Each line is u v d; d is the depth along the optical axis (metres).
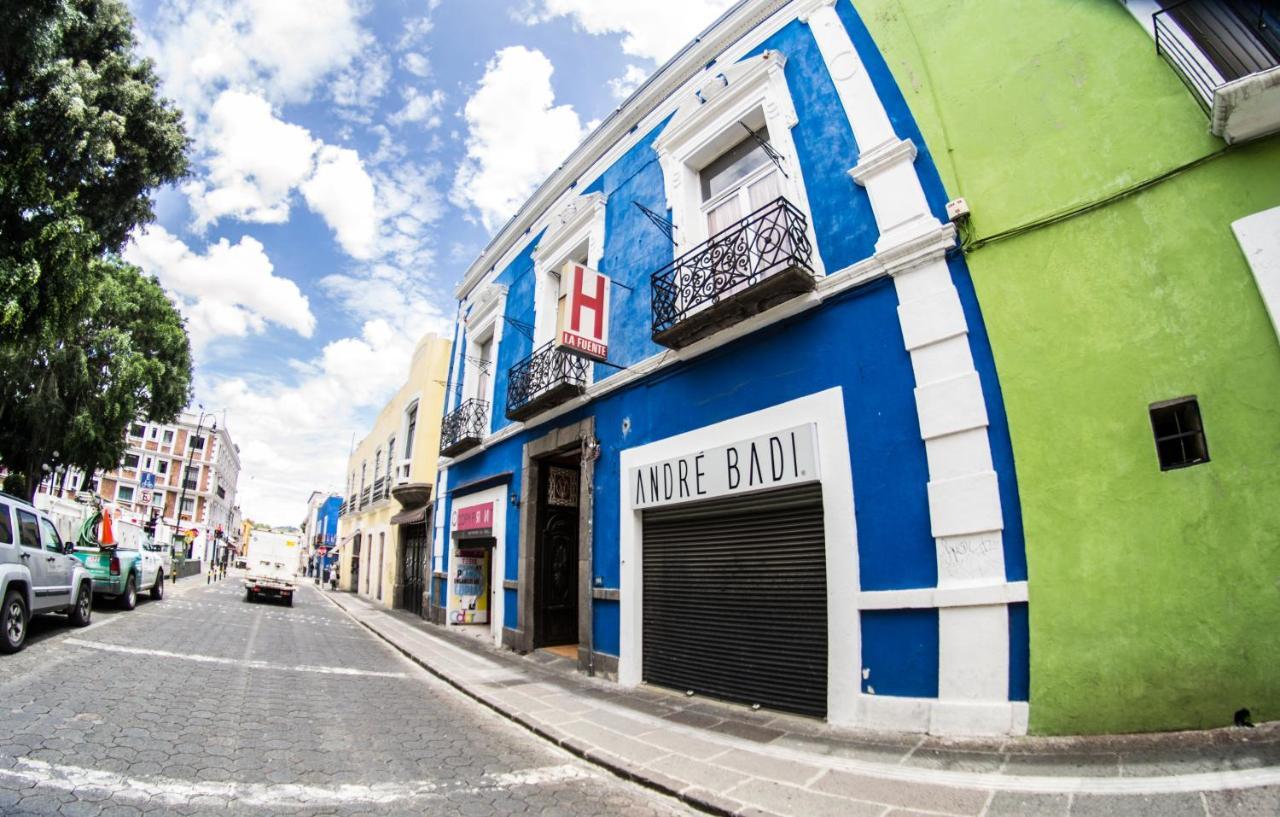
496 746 4.96
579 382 9.05
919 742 4.35
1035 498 4.35
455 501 13.68
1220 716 3.55
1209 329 3.93
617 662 7.39
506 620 10.51
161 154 10.13
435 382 18.59
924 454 4.92
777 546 5.87
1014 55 5.14
